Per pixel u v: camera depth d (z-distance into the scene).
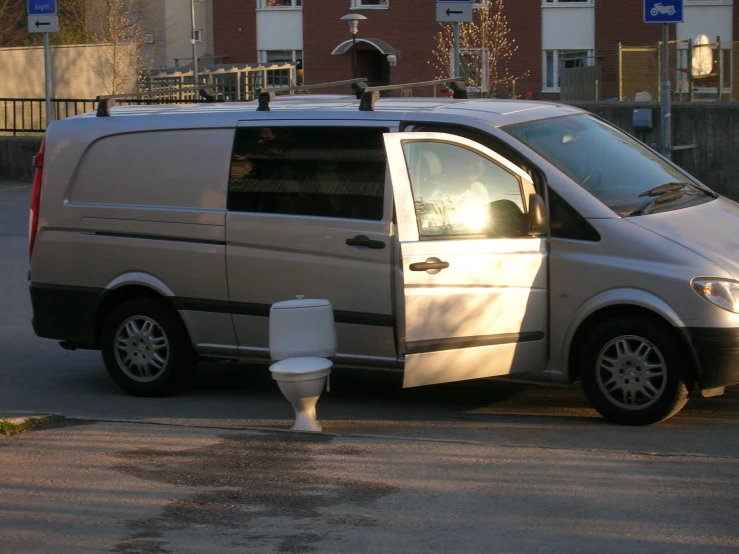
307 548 4.91
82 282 8.08
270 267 7.38
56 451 6.46
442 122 7.15
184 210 7.67
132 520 5.31
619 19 43.12
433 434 6.86
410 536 5.03
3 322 10.84
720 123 16.84
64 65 33.25
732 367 6.52
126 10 39.81
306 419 6.93
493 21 41.31
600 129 7.86
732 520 5.15
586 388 6.99
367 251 7.04
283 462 6.18
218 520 5.29
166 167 7.77
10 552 4.93
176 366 7.93
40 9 17.83
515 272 6.93
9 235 15.80
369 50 46.06
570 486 5.68
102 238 7.96
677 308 6.54
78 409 7.73
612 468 5.97
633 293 6.67
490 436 6.78
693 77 22.30
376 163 7.11
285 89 7.86
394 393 8.09
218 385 8.52
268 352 7.54
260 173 7.45
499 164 7.03
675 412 6.77
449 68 40.62
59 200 8.11
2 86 31.84
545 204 6.92
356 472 5.98
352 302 7.14
